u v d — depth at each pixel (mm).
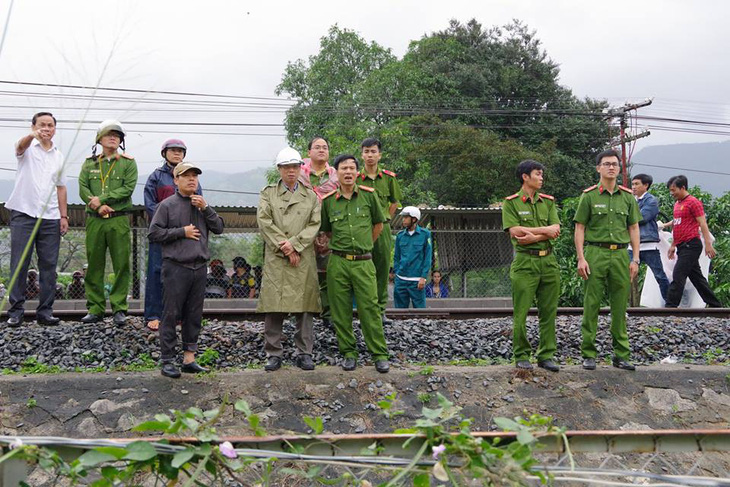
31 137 7695
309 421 2480
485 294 17875
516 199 7230
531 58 37500
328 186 7914
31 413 6020
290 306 6781
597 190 7379
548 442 2404
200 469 2191
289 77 34562
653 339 8695
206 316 8875
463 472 2309
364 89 32188
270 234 6863
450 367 7195
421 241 10867
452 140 30375
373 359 7000
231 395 6359
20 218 7738
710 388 7152
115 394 6246
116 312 7914
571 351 8375
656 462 5672
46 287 7895
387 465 2285
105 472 2264
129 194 7852
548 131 35312
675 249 11062
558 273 7215
